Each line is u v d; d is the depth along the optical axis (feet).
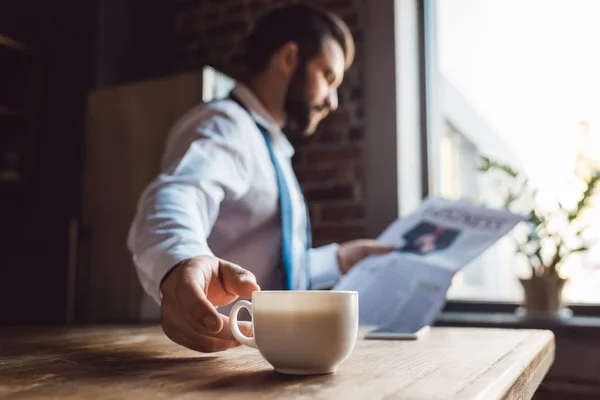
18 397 1.60
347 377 1.94
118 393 1.66
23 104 8.55
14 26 8.76
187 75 7.12
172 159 3.97
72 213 8.30
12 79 8.71
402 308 4.13
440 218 5.25
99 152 7.63
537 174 7.04
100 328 3.79
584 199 6.48
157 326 3.96
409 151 7.75
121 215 7.38
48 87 8.73
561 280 6.43
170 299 2.44
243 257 4.32
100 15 8.60
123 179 7.41
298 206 4.87
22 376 1.93
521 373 2.20
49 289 8.25
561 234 6.50
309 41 4.96
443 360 2.36
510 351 2.67
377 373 2.03
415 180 7.91
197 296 2.25
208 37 8.67
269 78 4.99
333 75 5.15
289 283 4.38
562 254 6.49
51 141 8.59
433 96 8.45
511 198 7.04
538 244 6.55
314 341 1.93
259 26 5.17
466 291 8.23
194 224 2.90
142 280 2.89
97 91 7.77
